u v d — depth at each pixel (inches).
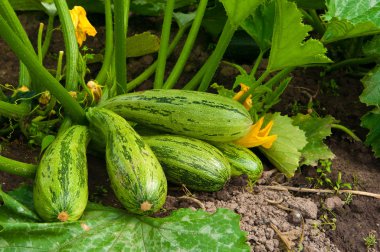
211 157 38.2
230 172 39.1
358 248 39.0
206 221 34.8
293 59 40.6
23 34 42.0
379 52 47.4
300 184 43.2
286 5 37.5
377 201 42.3
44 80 37.4
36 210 33.8
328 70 53.2
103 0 52.5
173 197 39.1
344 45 53.9
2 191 35.3
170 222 35.0
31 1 51.4
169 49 51.4
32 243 32.8
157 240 34.4
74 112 39.0
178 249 34.0
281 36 39.4
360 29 40.6
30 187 36.8
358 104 50.6
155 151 38.2
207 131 38.5
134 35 50.6
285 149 42.7
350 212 41.4
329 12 42.1
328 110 50.0
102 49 53.9
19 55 36.4
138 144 35.4
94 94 41.6
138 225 35.3
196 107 38.3
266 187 41.4
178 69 45.0
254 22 44.0
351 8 43.1
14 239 32.6
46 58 52.4
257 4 38.8
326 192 42.4
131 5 52.9
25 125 42.3
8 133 43.3
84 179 34.5
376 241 39.5
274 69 42.2
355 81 53.0
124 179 34.1
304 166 44.4
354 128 48.9
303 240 38.3
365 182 43.8
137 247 34.3
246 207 39.1
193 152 38.1
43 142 38.1
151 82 51.0
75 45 42.0
